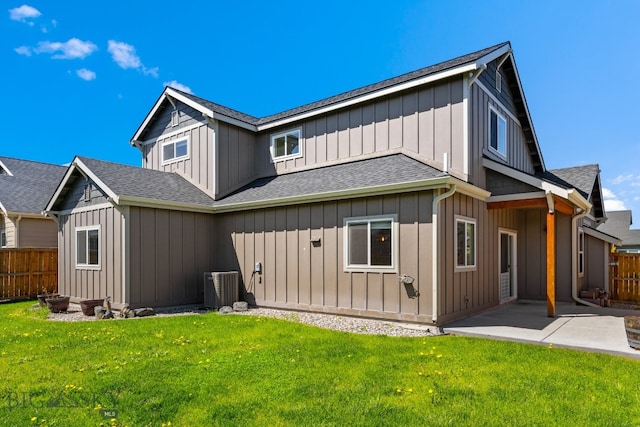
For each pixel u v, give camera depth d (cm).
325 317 820
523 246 1110
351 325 736
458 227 792
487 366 476
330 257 853
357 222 813
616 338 612
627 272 1165
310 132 1130
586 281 1187
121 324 743
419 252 726
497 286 970
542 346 579
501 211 1011
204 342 595
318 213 879
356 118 1025
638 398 378
